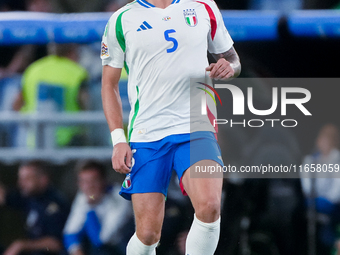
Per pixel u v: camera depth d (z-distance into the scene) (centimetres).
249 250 1703
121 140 1145
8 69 2373
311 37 1938
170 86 1114
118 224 1828
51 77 2114
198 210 1052
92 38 1958
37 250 1869
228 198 1709
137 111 1151
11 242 1883
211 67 1080
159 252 1742
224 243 1695
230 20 1909
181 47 1118
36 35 1962
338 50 2208
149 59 1121
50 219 1878
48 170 1939
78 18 1964
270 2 2459
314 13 1909
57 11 2567
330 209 1802
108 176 1961
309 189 1836
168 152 1118
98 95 2164
